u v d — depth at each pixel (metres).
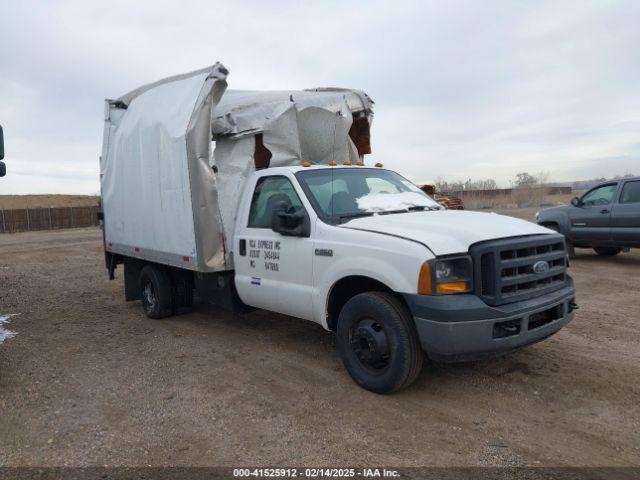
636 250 13.30
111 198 8.12
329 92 7.06
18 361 5.67
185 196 5.85
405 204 5.27
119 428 4.00
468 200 44.81
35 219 39.50
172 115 6.14
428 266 3.87
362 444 3.60
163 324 7.20
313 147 6.52
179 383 4.90
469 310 3.81
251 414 4.15
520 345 4.07
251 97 6.57
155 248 6.75
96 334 6.78
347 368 4.60
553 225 12.12
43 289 10.63
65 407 4.41
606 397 4.23
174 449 3.64
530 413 3.99
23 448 3.71
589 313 6.99
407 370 4.09
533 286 4.26
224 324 7.06
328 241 4.66
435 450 3.49
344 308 4.54
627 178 10.84
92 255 17.44
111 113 8.18
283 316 7.34
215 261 5.77
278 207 4.98
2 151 5.74
